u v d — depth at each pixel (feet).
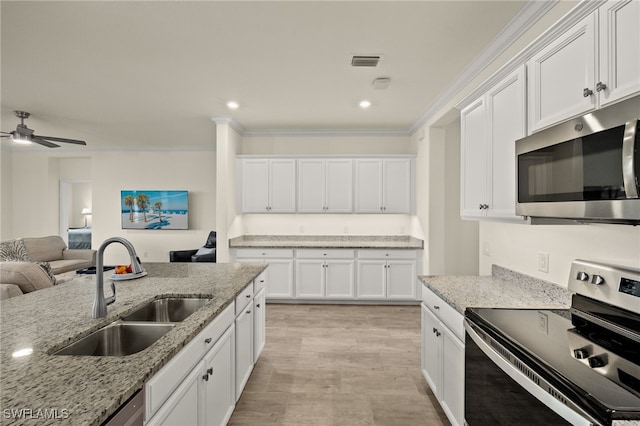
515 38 7.10
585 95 4.02
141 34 7.39
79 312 5.24
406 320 12.75
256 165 15.70
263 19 6.82
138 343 5.01
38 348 3.86
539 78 4.96
